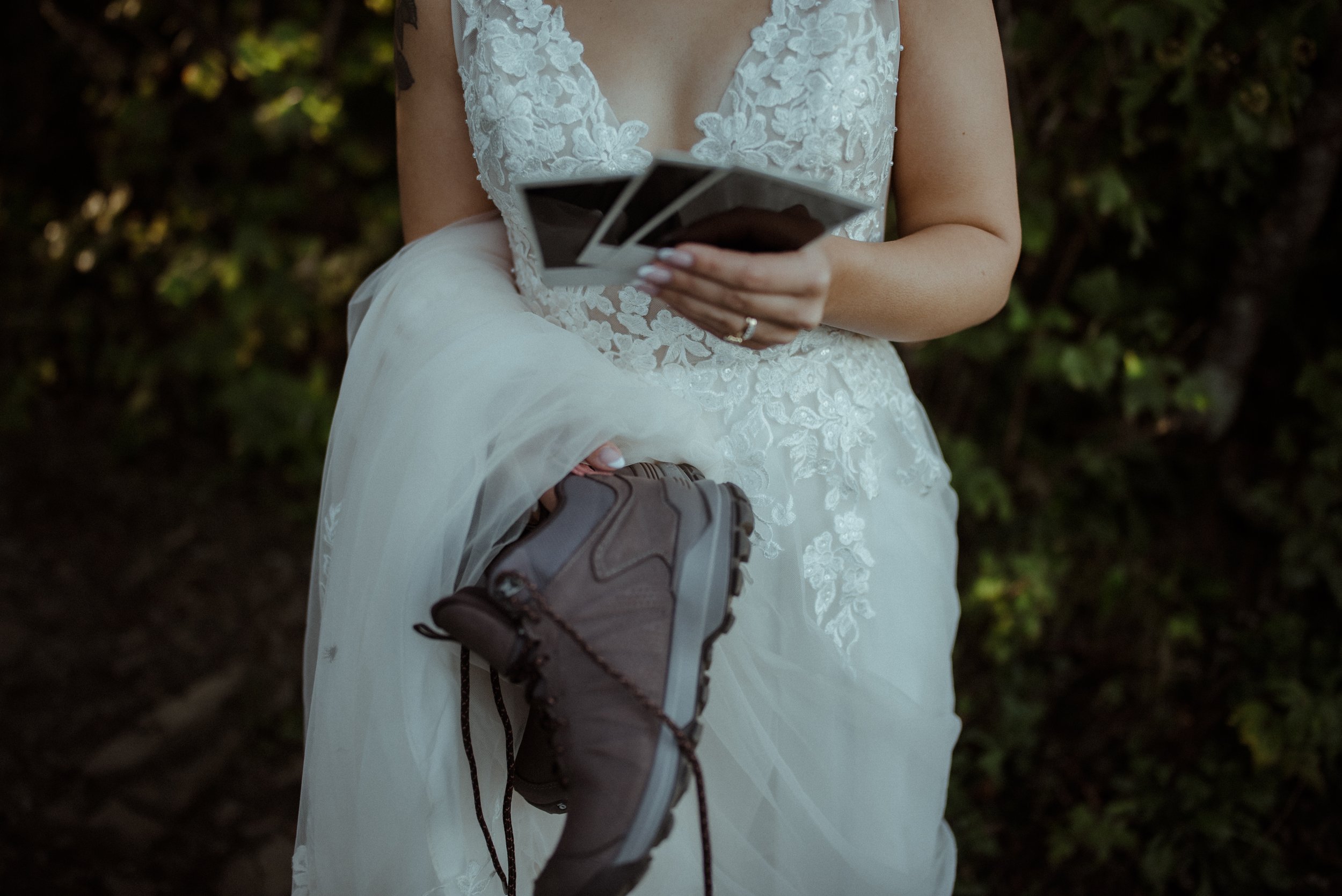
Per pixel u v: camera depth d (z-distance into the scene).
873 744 1.15
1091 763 2.48
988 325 2.59
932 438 1.32
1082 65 2.30
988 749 2.49
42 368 4.21
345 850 1.13
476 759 1.16
